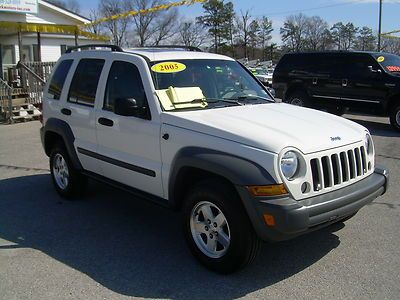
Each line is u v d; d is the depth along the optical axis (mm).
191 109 4445
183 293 3625
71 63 5898
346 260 4148
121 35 60188
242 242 3664
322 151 3707
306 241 4570
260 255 4270
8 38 22828
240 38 78438
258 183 3443
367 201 4031
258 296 3561
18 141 10656
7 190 6578
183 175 4070
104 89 5109
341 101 13039
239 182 3496
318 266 4043
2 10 16766
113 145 4949
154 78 4539
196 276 3900
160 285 3754
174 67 4738
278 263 4109
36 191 6512
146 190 4633
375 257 4203
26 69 15531
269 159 3477
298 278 3834
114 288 3717
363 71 12422
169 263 4156
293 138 3670
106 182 5191
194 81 4750
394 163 7973
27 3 17516
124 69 4891
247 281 3795
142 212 5570
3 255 4367
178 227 5074
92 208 5723
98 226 5117
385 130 11891
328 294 3568
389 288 3639
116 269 4051
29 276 3938
